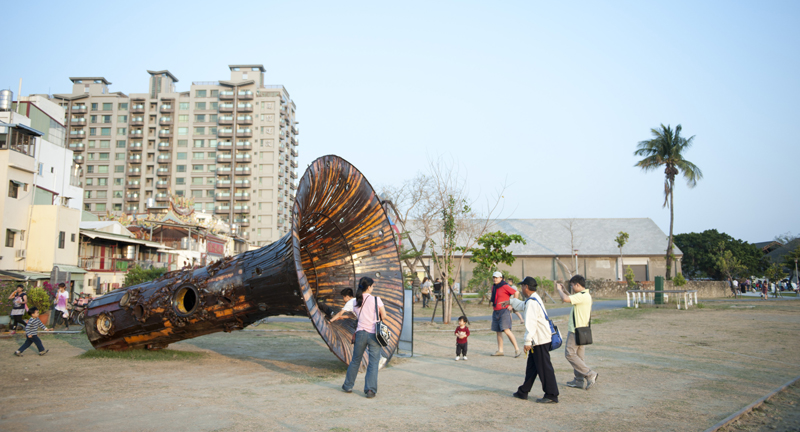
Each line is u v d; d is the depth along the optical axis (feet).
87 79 299.58
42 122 108.37
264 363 26.76
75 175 124.36
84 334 41.32
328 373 23.89
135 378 21.90
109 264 99.19
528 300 18.71
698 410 17.22
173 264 124.26
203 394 18.79
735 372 24.56
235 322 25.77
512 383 21.91
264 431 14.08
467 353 31.86
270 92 286.87
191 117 281.95
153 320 26.55
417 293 90.94
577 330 20.47
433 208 75.82
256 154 278.67
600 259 143.95
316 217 25.64
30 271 80.33
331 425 14.85
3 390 19.16
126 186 281.54
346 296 21.52
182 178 278.67
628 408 17.44
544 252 143.95
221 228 173.58
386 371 24.95
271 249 24.77
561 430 14.74
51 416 15.35
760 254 202.69
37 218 81.87
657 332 42.93
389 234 29.63
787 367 26.18
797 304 80.84
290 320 57.31
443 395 19.35
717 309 69.41
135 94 286.25
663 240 148.77
